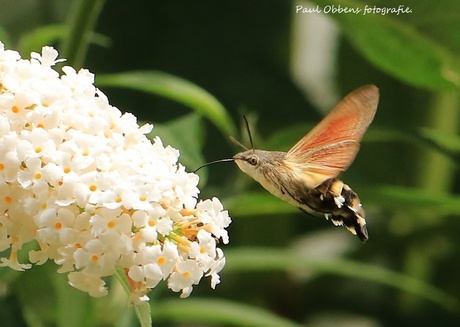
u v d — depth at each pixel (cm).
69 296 95
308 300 116
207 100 93
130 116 85
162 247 84
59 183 83
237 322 97
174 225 84
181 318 97
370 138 97
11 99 84
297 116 106
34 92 84
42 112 84
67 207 83
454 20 94
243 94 103
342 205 85
